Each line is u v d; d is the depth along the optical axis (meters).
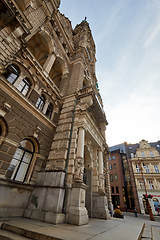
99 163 13.24
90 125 12.12
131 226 7.88
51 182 7.46
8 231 4.63
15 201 6.50
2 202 5.89
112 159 44.50
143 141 42.19
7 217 5.88
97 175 12.30
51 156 9.15
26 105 8.20
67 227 5.51
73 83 14.23
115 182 39.56
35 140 8.77
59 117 11.57
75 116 10.96
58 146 9.48
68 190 7.50
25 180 7.69
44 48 14.51
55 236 3.97
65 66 15.55
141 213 29.66
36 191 7.38
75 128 10.23
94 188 11.76
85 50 20.23
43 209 6.61
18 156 7.66
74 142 9.43
